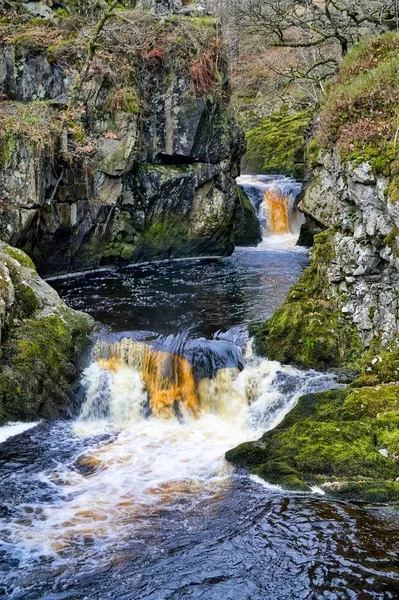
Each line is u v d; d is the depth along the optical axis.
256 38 26.34
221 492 6.62
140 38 15.05
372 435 6.82
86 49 14.33
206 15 17.16
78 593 5.13
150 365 9.34
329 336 8.94
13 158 12.69
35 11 15.18
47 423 8.64
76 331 9.79
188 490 6.73
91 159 14.49
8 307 9.19
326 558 5.39
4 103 13.63
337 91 9.90
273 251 18.28
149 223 15.95
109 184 14.97
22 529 6.04
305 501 6.25
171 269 15.59
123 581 5.26
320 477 6.52
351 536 5.66
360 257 8.73
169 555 5.57
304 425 7.16
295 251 18.22
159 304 12.21
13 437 8.14
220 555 5.54
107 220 15.21
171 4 17.09
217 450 7.78
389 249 8.29
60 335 9.45
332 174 9.59
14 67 13.88
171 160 16.12
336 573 5.20
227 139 16.66
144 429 8.62
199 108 15.59
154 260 16.45
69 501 6.56
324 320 9.09
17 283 9.70
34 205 12.90
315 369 8.85
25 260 10.41
